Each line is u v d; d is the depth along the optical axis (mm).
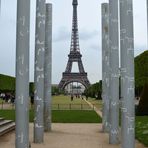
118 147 32562
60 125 52469
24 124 21828
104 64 45375
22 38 22062
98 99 180875
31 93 110312
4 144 33438
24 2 22109
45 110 44938
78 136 40219
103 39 45688
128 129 22656
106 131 44094
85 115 71375
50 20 45375
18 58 22031
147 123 52375
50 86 45562
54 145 33344
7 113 76500
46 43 45219
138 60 92562
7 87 162500
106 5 45656
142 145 33406
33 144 33875
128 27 23156
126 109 22719
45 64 45281
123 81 22984
